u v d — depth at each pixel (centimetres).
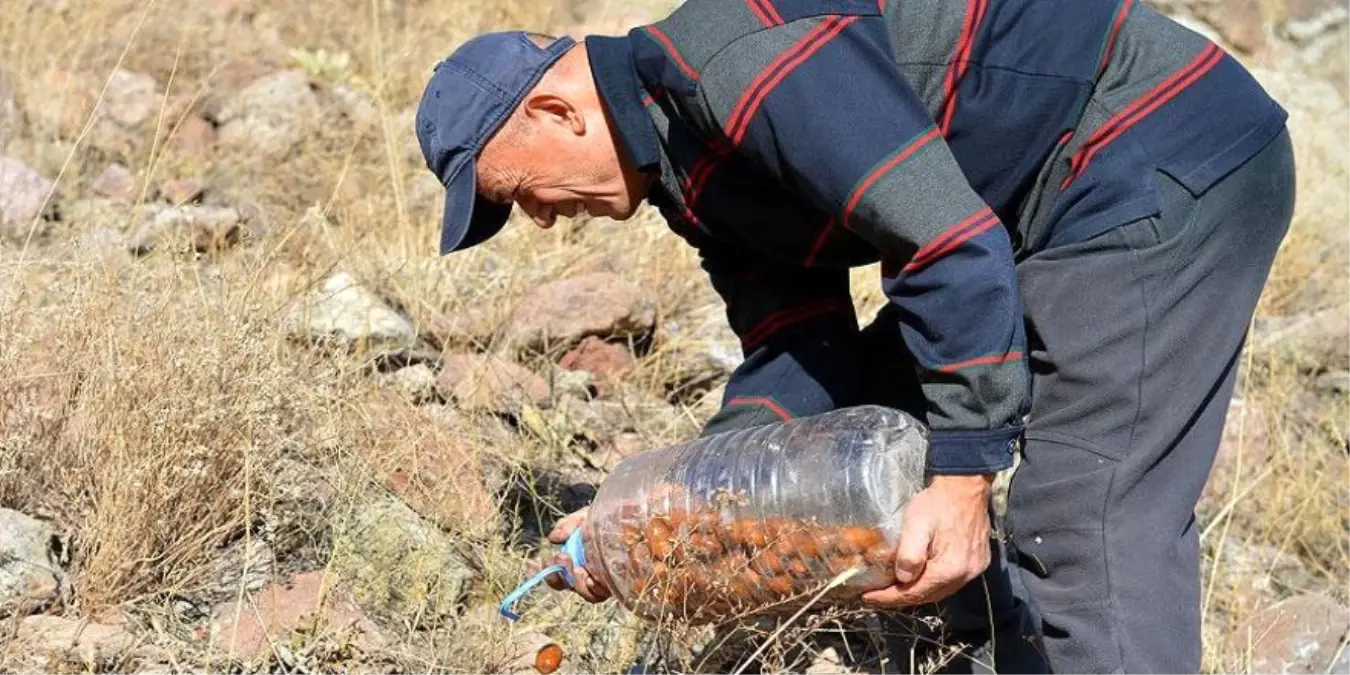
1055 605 251
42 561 282
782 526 239
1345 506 416
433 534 306
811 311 271
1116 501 247
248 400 299
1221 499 407
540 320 409
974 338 216
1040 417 253
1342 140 655
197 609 285
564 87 244
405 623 288
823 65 217
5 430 305
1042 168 244
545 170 248
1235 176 243
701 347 428
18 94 520
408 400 347
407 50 569
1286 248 539
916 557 225
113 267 339
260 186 486
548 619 301
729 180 238
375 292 413
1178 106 243
